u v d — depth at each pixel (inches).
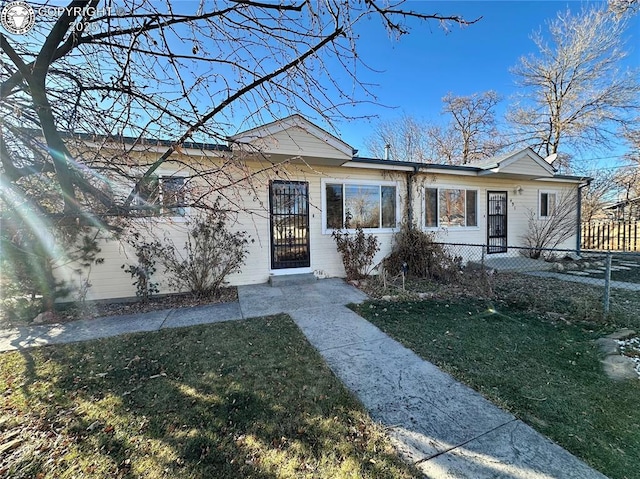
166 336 154.3
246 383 107.6
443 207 362.6
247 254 269.4
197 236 235.1
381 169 318.3
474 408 91.3
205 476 68.6
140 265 224.8
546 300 208.4
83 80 87.3
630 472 66.8
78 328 168.4
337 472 68.9
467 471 67.7
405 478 66.5
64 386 107.6
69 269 213.2
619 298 214.4
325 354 130.6
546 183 433.7
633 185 617.9
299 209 289.0
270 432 82.4
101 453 75.8
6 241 107.2
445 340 144.1
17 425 86.7
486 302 211.6
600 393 98.7
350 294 235.9
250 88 75.0
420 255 298.4
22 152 89.7
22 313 185.9
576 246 439.8
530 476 66.0
